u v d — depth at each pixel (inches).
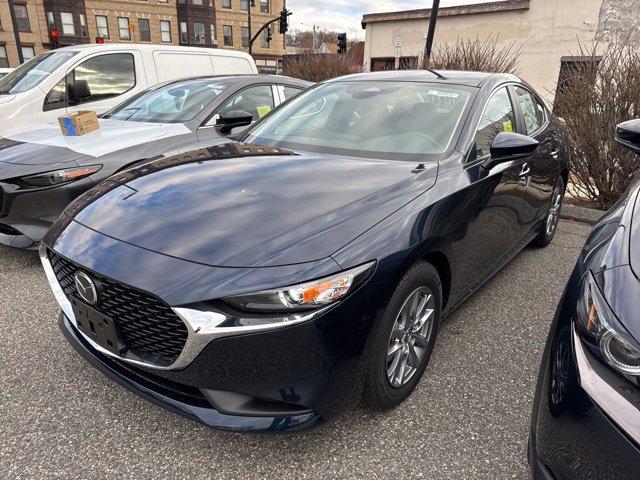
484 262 115.6
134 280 70.0
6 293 132.8
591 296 61.3
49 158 144.3
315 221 77.7
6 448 80.6
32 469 76.7
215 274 68.8
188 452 80.9
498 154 104.7
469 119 112.1
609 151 214.4
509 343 114.8
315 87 142.3
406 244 78.9
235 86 198.5
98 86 239.3
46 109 222.4
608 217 81.0
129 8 1456.7
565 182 177.9
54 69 229.1
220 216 79.9
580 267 70.7
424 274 86.5
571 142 225.0
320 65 563.2
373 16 700.0
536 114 156.4
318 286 68.2
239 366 68.5
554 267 160.4
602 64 220.5
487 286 145.3
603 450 53.5
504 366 105.7
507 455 81.5
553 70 552.4
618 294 58.4
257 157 106.7
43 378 98.0
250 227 76.4
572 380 58.3
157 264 71.6
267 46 1734.7
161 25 1523.1
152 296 69.2
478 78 128.6
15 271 147.1
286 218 78.5
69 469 77.0
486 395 96.0
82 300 79.7
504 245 126.9
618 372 54.2
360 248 74.0
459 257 99.7
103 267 73.4
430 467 78.8
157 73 257.9
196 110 186.4
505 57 416.2
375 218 80.4
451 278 98.7
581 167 227.3
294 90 224.4
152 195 89.4
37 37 1347.2
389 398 86.8
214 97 191.2
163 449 81.4
